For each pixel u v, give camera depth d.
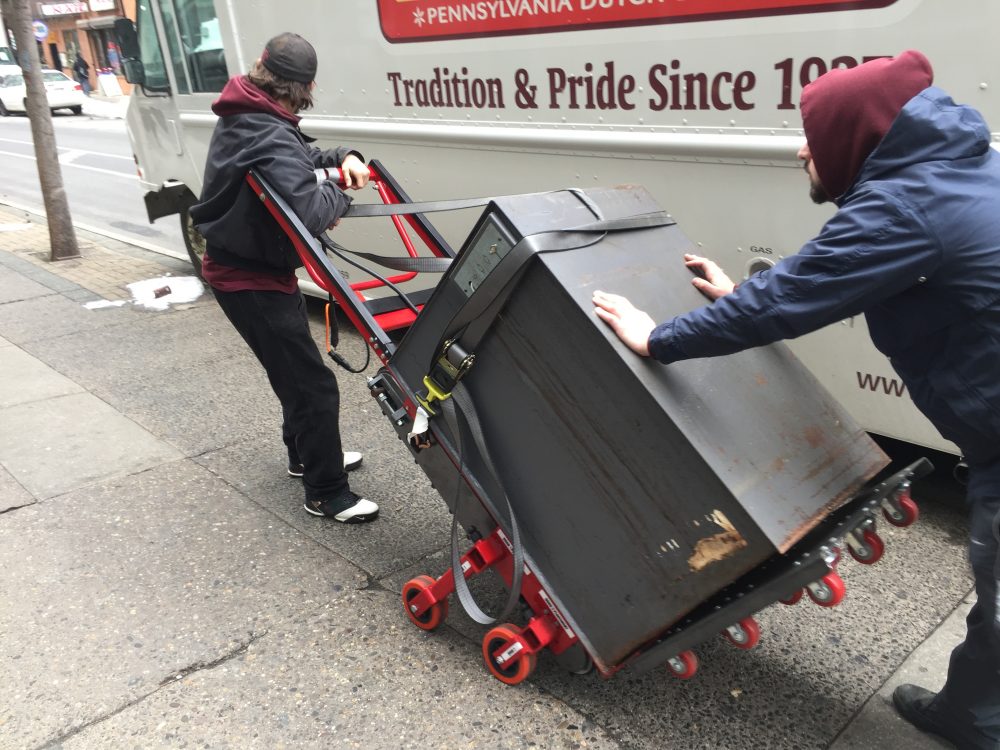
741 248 3.20
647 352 1.86
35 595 2.91
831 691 2.40
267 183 2.63
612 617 2.13
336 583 2.95
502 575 2.43
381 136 4.46
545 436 2.10
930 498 3.42
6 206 11.66
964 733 2.10
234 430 4.25
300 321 3.03
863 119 1.69
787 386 2.12
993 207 1.61
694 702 2.36
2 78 26.69
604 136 3.41
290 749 2.22
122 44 6.42
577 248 2.04
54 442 4.14
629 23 3.19
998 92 2.43
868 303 1.66
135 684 2.47
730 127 3.03
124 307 6.49
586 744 2.22
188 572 3.03
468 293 2.15
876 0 2.57
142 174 7.16
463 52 3.86
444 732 2.27
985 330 1.65
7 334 5.91
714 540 1.88
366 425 4.29
